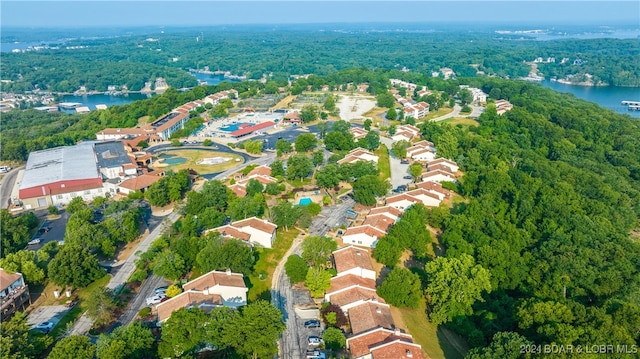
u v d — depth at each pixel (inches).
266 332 4013.3
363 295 4950.8
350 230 6427.2
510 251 5787.4
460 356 4350.4
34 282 5270.7
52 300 5157.5
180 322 4052.7
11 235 6353.3
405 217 6491.1
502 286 5354.3
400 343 4089.6
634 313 4052.7
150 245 6368.1
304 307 5029.5
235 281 4985.2
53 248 5989.2
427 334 4633.4
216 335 4020.7
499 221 6673.2
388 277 5059.1
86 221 6678.2
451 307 4756.4
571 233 6363.2
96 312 4606.3
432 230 6884.8
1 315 4650.6
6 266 5123.0
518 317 4301.2
